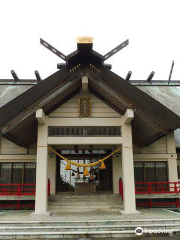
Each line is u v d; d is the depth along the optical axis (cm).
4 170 1429
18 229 817
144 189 1422
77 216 991
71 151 1548
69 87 1069
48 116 1109
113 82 1046
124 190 1056
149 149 1473
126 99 1053
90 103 1130
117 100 1075
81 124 1107
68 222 857
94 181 1507
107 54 1041
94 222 859
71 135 1097
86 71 1053
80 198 1283
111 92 1055
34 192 1262
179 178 1512
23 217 973
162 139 1495
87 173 1095
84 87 1092
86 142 1089
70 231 810
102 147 1548
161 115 1049
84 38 997
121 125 1115
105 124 1111
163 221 882
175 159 1464
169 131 1073
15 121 1005
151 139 1254
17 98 986
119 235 794
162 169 1463
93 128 1115
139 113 1053
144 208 1295
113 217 954
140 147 1470
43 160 1055
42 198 1018
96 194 1412
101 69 1055
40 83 1002
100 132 1111
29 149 1441
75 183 1438
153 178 1447
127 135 1105
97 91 1121
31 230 815
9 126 1004
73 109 1129
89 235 786
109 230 820
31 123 1138
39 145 1069
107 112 1131
